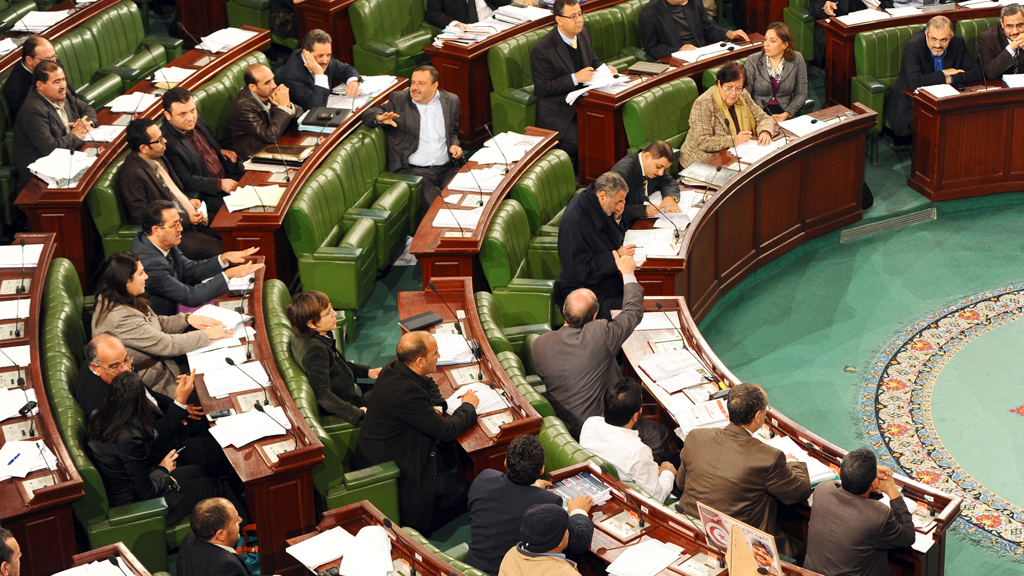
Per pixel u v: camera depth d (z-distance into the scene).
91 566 5.07
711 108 9.63
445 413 6.42
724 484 5.68
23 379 6.14
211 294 7.33
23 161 8.38
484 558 5.39
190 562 5.07
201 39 11.41
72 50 9.73
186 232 8.19
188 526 6.03
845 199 10.33
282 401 6.25
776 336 8.97
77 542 6.25
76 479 5.43
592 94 9.96
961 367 8.39
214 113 9.45
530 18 11.20
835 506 5.33
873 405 8.01
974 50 11.28
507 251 8.09
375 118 9.38
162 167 8.21
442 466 6.70
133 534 5.69
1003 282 9.55
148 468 5.90
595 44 11.42
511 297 8.05
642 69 10.40
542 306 8.03
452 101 9.62
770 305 9.43
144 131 7.86
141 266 6.70
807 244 10.22
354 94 9.80
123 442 5.68
